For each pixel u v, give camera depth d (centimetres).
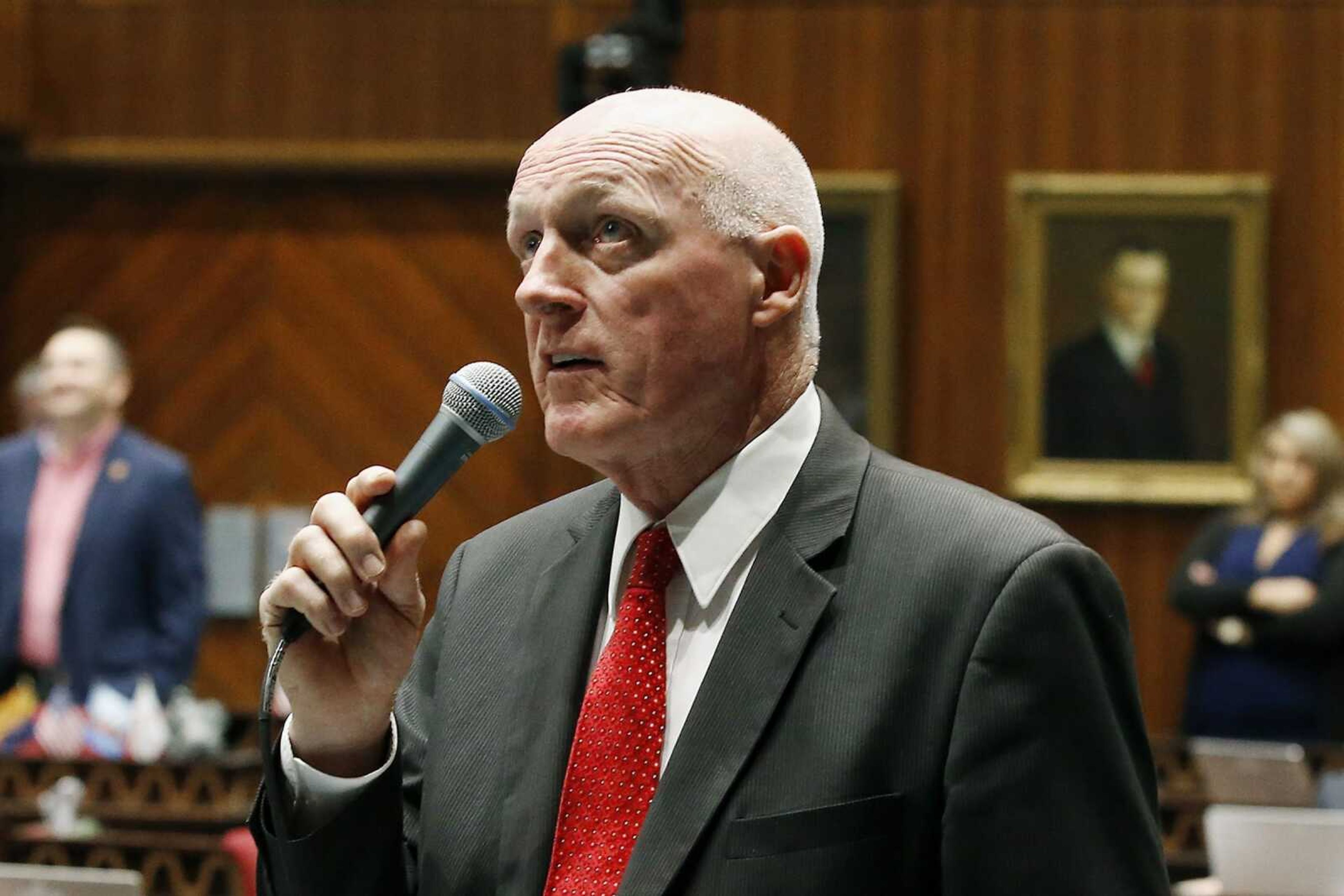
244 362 2117
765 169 450
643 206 434
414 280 2098
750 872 412
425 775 486
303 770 465
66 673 1518
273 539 2094
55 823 1079
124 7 2070
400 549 445
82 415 1555
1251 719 1478
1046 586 424
